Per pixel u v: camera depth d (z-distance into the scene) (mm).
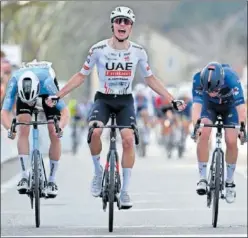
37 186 27844
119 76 26562
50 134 28438
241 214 35812
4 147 63969
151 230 27672
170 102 27391
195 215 35375
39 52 131875
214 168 28438
